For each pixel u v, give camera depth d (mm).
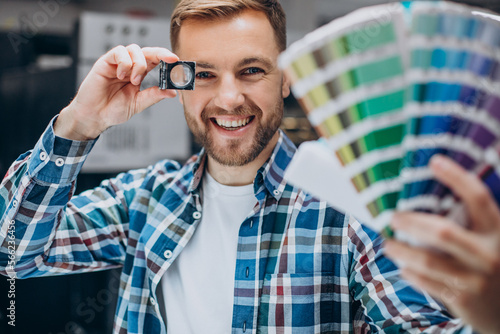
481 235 494
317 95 531
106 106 995
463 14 495
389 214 542
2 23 2064
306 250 1019
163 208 1145
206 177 1143
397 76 504
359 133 525
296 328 987
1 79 1929
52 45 2107
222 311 1040
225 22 991
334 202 586
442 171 485
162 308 1101
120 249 1223
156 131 1895
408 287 898
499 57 497
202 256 1088
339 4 2410
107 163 1849
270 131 1050
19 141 1884
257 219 1051
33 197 1026
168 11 2521
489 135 497
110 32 1760
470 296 522
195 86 1034
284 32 1092
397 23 500
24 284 1806
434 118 506
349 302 1006
